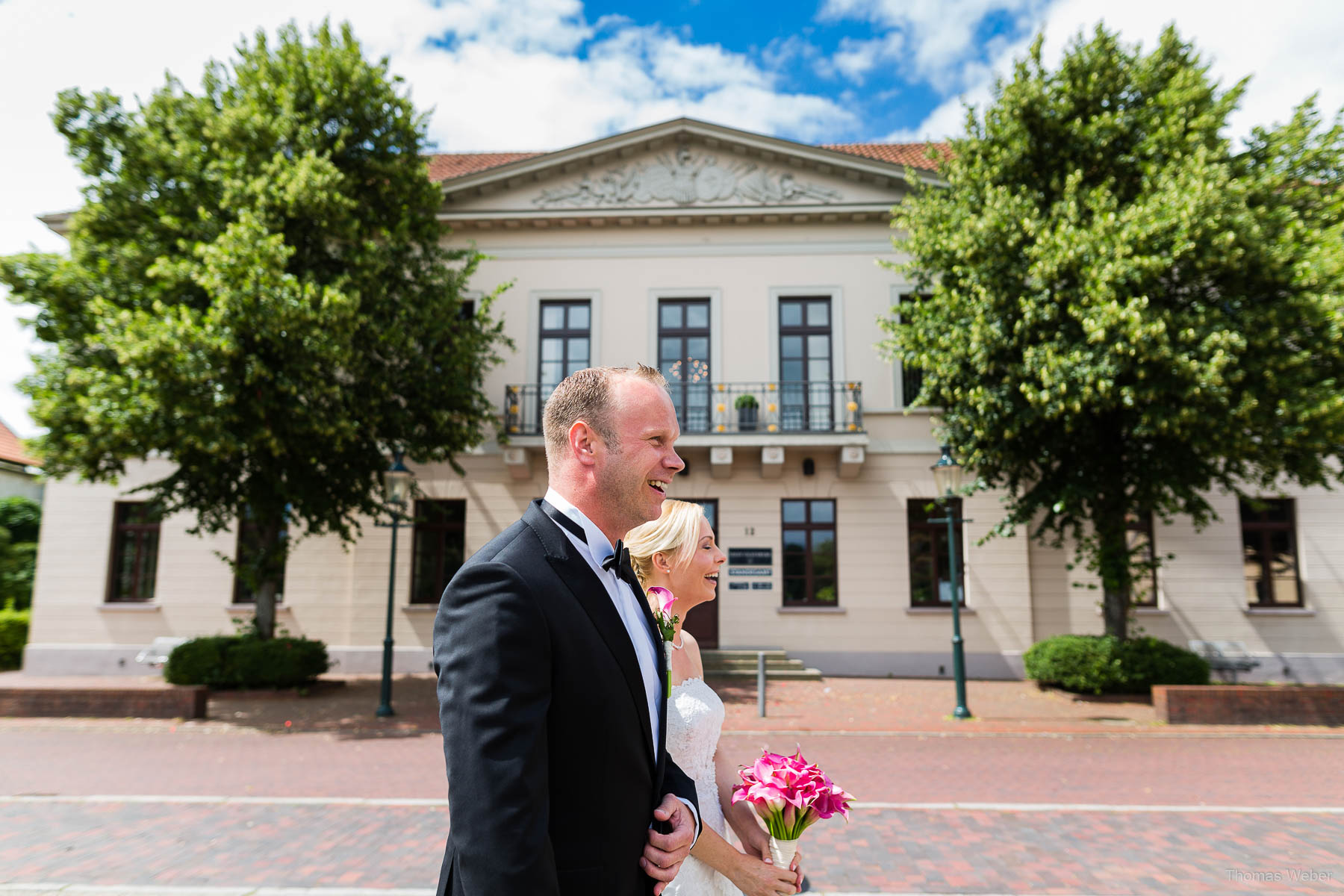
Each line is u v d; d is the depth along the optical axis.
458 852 1.38
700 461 16.31
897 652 15.56
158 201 12.39
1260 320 10.81
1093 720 11.08
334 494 13.35
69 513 16.75
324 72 12.88
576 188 17.19
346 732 10.30
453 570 16.30
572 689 1.57
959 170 12.97
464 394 13.62
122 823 6.07
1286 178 11.90
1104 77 12.08
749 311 16.77
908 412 13.52
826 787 2.27
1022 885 4.76
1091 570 13.22
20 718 11.02
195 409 10.59
